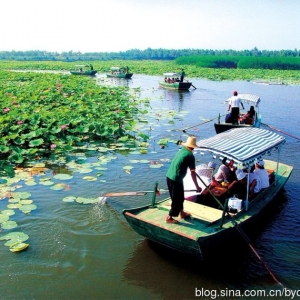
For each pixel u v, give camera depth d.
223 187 7.92
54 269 6.43
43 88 27.02
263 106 25.52
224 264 6.81
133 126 17.05
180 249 6.63
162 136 15.95
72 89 26.94
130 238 7.52
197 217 6.91
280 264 6.83
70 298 5.77
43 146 13.17
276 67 70.88
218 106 25.55
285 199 9.63
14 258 6.66
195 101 27.92
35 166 11.22
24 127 13.65
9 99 19.75
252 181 8.20
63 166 11.34
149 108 23.64
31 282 6.08
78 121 14.86
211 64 76.88
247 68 71.75
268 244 7.49
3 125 13.46
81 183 10.05
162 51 196.00
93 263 6.65
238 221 7.04
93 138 14.77
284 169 10.52
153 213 7.08
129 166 11.43
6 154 12.05
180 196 6.62
